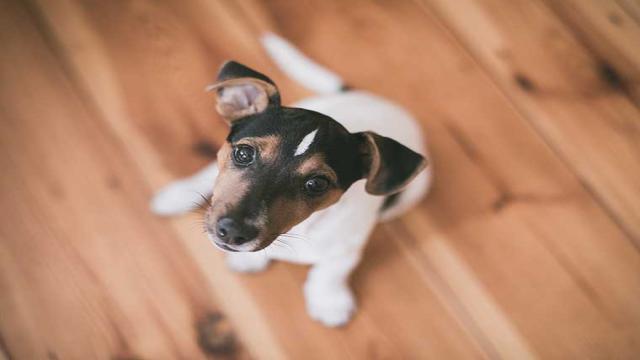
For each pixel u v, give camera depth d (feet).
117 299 1.83
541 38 2.15
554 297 1.91
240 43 2.06
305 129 1.41
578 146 2.05
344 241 1.63
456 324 1.88
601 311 1.91
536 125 2.06
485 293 1.90
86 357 1.79
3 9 2.00
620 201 2.00
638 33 2.17
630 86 2.12
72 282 1.83
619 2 2.19
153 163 1.93
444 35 2.14
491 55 2.13
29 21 2.01
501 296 1.90
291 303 1.86
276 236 1.42
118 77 2.00
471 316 1.88
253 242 1.39
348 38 2.11
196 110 1.99
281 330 1.84
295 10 2.11
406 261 1.92
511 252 1.94
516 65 2.12
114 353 1.79
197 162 1.95
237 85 1.46
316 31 2.10
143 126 1.96
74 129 1.94
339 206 1.55
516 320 1.89
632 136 2.07
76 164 1.91
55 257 1.84
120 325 1.81
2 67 1.97
